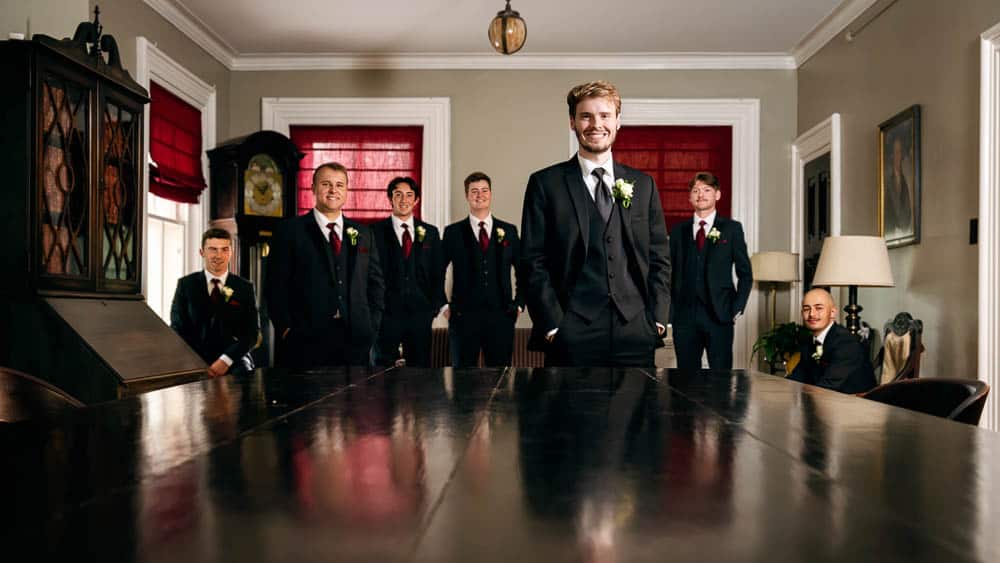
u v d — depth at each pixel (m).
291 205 5.91
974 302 3.89
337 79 6.80
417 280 5.14
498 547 0.47
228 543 0.48
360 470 0.71
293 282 3.77
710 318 5.02
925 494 0.61
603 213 2.74
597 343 2.73
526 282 2.82
